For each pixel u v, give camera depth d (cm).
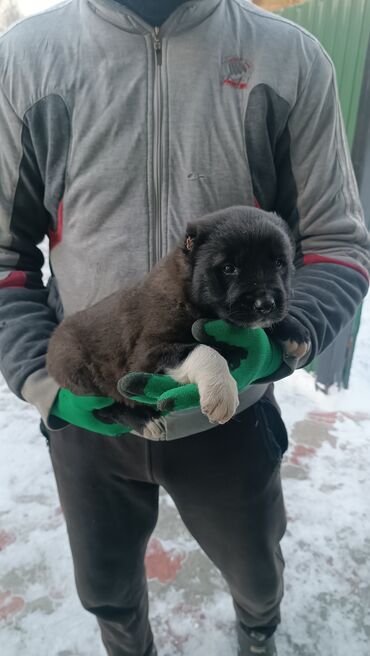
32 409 164
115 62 63
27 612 102
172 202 66
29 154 68
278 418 73
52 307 75
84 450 68
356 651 95
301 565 111
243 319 56
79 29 66
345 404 169
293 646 96
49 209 70
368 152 163
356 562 112
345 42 163
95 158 65
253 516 71
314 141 68
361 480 134
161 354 55
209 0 63
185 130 64
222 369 50
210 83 64
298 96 66
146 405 60
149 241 66
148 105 63
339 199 69
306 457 142
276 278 58
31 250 74
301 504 126
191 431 65
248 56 65
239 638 90
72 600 104
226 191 66
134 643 79
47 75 65
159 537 119
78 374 63
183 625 100
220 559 76
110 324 62
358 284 67
